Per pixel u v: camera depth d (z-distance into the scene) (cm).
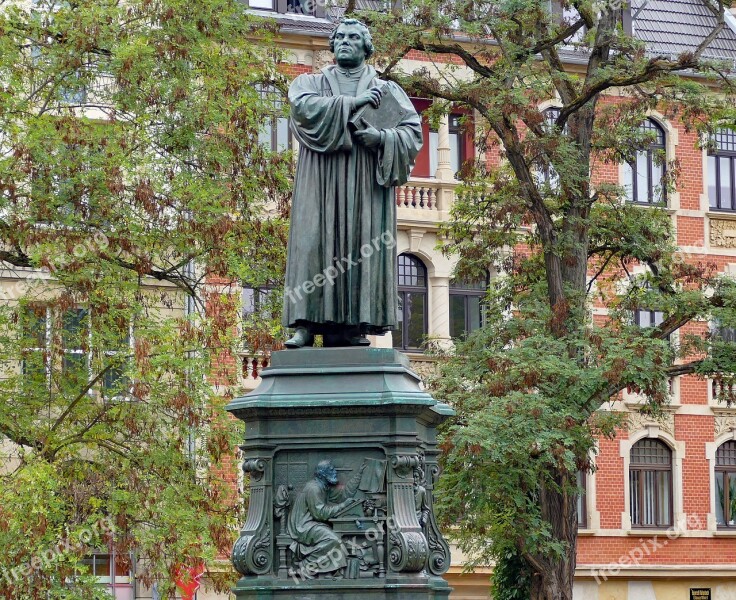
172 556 2723
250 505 1383
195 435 2856
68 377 2864
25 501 2566
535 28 3400
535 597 3450
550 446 3097
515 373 3162
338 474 1377
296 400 1370
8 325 2888
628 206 3547
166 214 2936
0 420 2789
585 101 3406
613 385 3225
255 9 4469
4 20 2911
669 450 4934
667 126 5000
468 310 4681
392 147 1432
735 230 5091
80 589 2683
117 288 2820
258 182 2998
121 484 2778
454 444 3052
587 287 3603
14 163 2781
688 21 5100
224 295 2873
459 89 3353
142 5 2977
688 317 3450
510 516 3288
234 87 2991
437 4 3288
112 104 3005
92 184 2795
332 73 1474
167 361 2752
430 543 1430
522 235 3628
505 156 3522
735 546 4956
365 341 1455
